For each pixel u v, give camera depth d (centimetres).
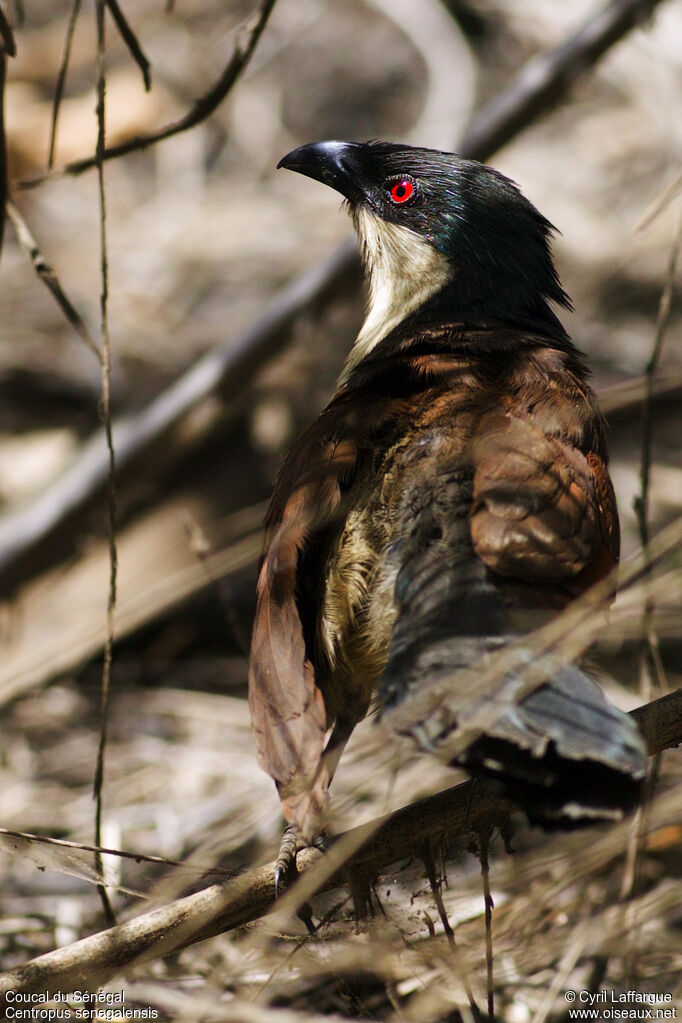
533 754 457
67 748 958
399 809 567
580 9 1661
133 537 1126
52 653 927
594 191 1507
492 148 1132
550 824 461
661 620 677
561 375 654
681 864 699
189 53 1644
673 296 1395
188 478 1178
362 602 573
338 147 827
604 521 600
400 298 789
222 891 554
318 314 1109
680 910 672
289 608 572
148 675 1059
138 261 1448
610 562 584
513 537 528
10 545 1084
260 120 1611
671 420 1260
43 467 1217
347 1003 635
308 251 1461
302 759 539
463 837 741
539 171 1543
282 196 1552
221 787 889
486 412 602
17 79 1478
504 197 785
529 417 604
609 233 1444
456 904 675
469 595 516
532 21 1681
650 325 1378
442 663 489
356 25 1741
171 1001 588
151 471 1120
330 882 566
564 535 535
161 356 1334
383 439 599
